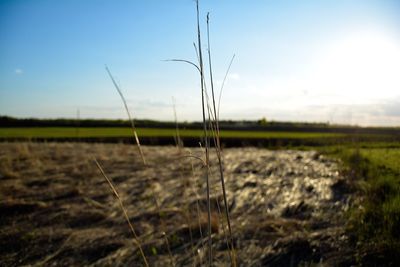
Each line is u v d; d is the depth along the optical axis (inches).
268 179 286.2
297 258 134.1
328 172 297.7
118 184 279.9
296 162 376.5
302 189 244.2
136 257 144.6
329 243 143.3
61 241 165.0
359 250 133.9
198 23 64.3
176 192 248.4
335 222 170.6
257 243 149.5
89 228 183.3
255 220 182.2
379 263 123.9
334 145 521.7
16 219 198.1
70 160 406.6
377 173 235.1
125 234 171.6
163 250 149.9
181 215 193.3
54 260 146.6
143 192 252.2
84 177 308.3
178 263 135.9
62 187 271.1
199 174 310.2
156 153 486.3
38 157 413.1
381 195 195.0
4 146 558.9
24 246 161.5
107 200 235.1
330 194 222.8
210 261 68.4
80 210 210.4
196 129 786.2
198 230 167.2
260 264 131.6
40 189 266.4
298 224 170.6
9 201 221.6
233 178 292.5
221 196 225.9
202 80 65.0
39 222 192.9
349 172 267.3
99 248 154.7
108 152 486.9
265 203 215.9
